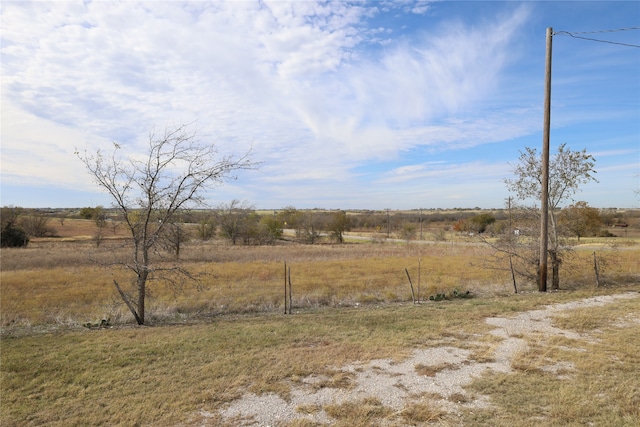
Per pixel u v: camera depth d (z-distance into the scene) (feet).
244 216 162.71
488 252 95.81
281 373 19.01
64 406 15.97
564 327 26.58
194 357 21.53
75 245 130.52
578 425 13.53
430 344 23.48
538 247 43.57
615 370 18.56
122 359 21.27
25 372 19.71
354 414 14.76
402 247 130.31
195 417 14.85
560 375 18.25
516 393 16.35
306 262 79.82
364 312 33.22
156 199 30.83
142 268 30.55
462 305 34.81
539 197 45.39
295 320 30.42
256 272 61.77
